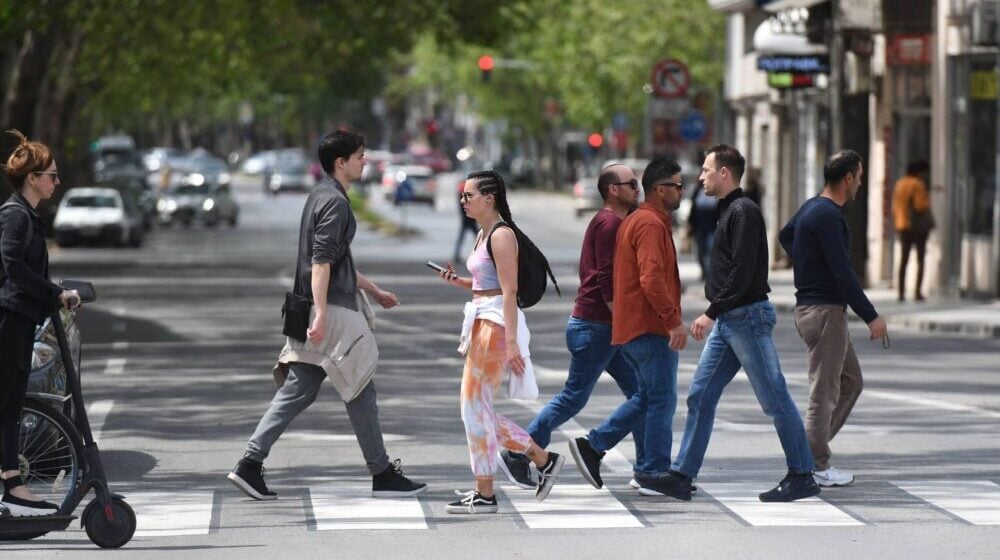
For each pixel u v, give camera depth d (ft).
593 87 635.25
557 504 91.66
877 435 116.26
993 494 93.81
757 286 91.56
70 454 85.10
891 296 248.73
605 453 101.24
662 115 303.48
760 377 91.66
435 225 572.51
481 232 90.33
